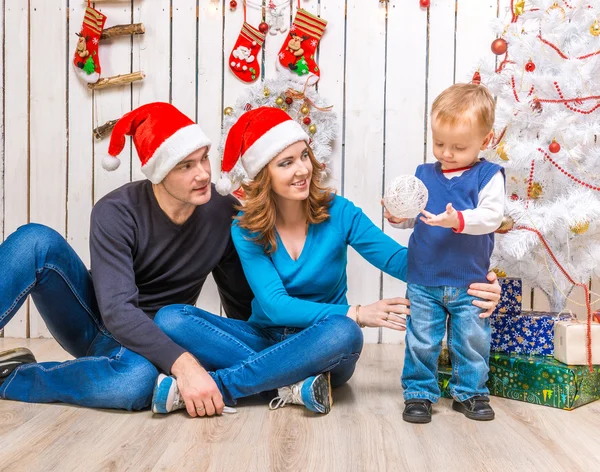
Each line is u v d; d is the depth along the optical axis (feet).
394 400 5.88
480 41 8.46
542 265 6.89
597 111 6.49
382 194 8.64
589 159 6.47
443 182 5.43
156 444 4.65
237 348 5.77
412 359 5.49
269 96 8.45
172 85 8.74
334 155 8.64
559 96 6.45
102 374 5.41
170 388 5.26
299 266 5.94
